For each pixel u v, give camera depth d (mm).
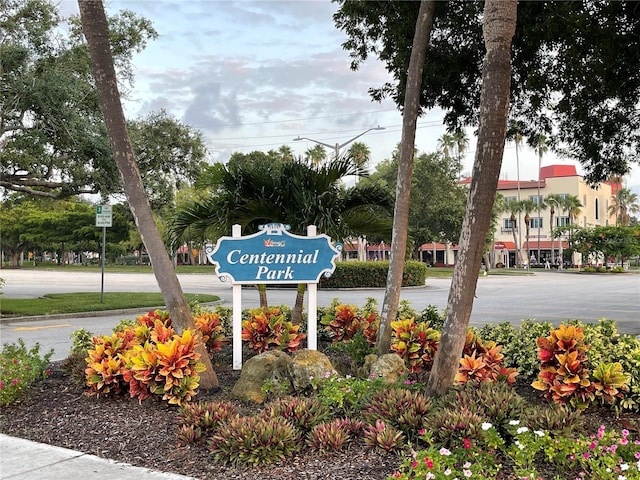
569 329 5090
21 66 12859
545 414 4082
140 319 6961
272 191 7195
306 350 5652
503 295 23422
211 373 5805
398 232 6633
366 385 5027
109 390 5543
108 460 4207
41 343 10477
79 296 19641
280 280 6789
